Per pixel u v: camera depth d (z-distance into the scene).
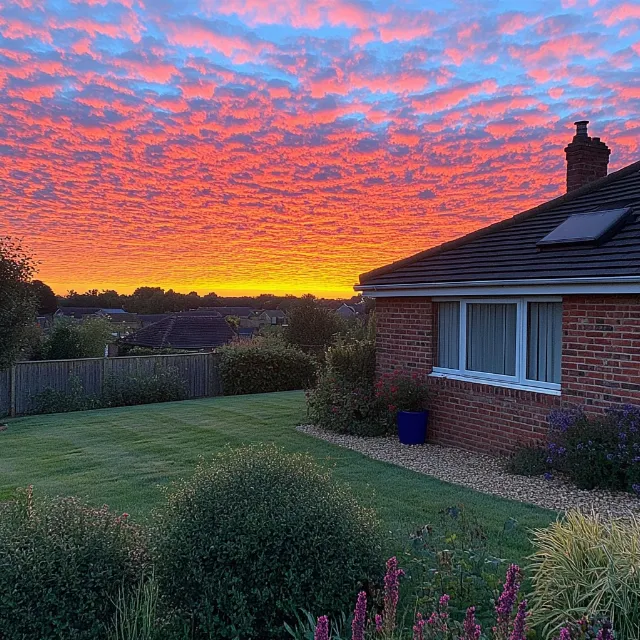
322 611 3.87
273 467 4.55
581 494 7.00
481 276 9.27
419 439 10.35
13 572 3.62
